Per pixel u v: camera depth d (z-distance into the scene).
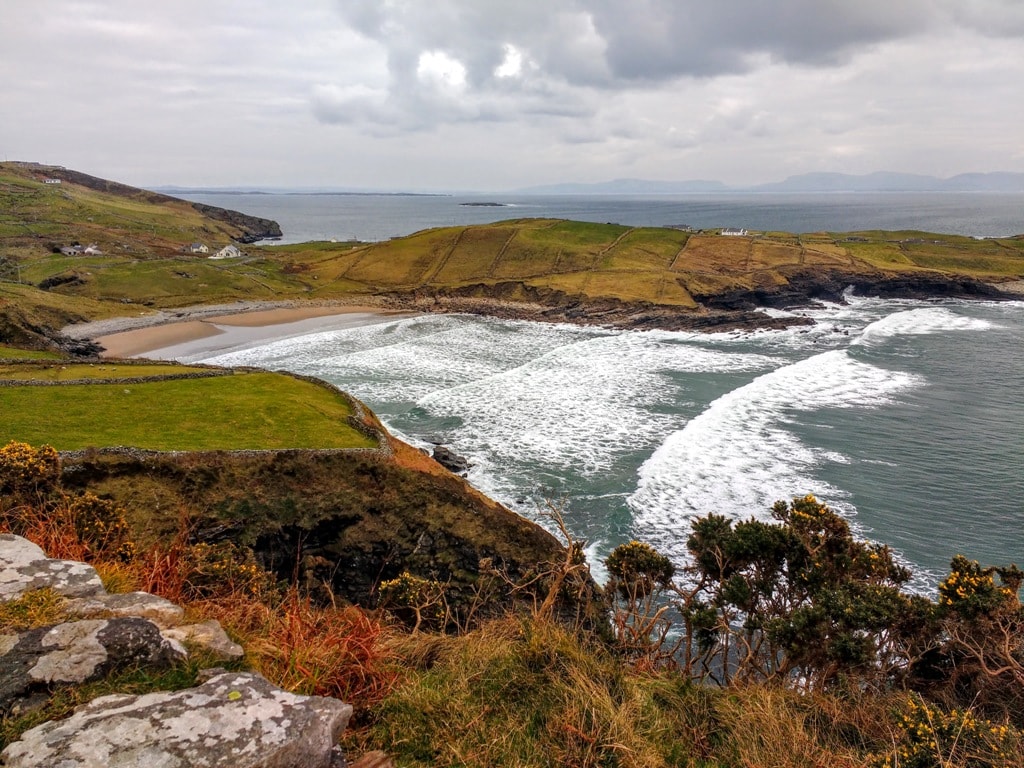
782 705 6.47
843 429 38.38
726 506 28.58
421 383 51.09
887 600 10.52
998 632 9.73
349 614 5.72
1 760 2.80
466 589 22.62
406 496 24.97
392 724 4.50
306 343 68.06
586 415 41.91
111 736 2.98
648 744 5.09
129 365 38.53
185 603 5.71
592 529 26.98
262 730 3.17
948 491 30.16
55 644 3.65
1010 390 47.31
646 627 8.82
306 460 24.84
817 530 13.04
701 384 49.94
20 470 10.90
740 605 11.95
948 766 5.50
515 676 5.48
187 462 22.83
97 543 7.38
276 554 22.31
